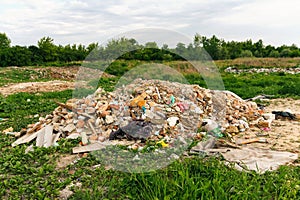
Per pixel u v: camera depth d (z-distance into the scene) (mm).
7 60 24766
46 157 4879
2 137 6273
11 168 4566
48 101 10562
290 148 5383
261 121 6840
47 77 21391
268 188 3645
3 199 3797
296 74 19156
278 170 4297
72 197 3754
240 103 7902
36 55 27828
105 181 4020
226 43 38344
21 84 16203
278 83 14164
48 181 4148
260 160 4652
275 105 9453
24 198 3812
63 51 30266
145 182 3729
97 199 3633
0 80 17859
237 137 6105
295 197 3496
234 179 3811
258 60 29484
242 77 18375
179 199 3379
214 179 3623
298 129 6598
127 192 3732
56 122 6328
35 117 7941
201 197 3314
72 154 5090
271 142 5746
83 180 4125
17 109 9242
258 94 11461
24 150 5324
